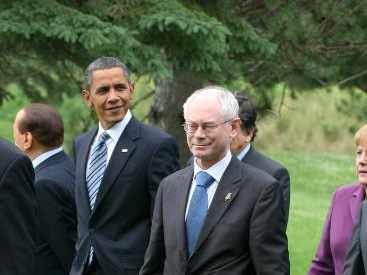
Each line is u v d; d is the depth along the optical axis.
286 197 11.74
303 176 38.38
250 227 9.52
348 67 24.33
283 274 9.41
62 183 12.10
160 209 10.20
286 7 22.34
